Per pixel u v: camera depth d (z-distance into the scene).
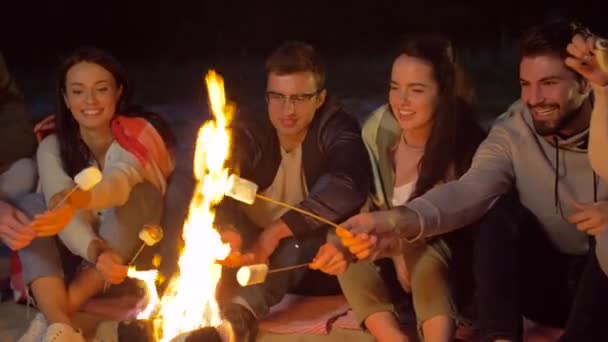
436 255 5.74
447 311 5.59
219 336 5.32
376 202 6.25
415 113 5.90
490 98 14.63
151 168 6.33
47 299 5.94
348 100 14.80
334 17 23.17
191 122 12.85
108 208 6.24
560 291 5.86
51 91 16.61
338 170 6.13
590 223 5.20
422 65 5.85
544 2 21.48
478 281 5.47
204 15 22.81
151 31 22.45
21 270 6.47
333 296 6.61
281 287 6.19
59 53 21.34
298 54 6.15
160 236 5.75
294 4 23.20
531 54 5.50
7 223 5.80
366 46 21.80
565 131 5.63
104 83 6.26
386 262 6.11
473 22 22.22
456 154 5.94
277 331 6.10
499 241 5.48
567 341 5.27
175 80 17.89
